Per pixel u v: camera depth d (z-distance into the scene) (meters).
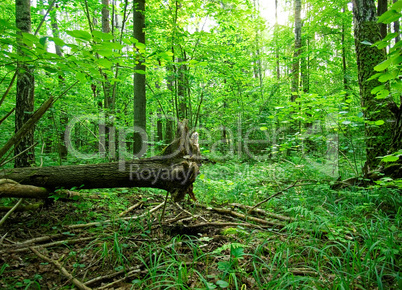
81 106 5.91
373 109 4.34
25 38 1.64
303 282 2.17
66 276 2.20
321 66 9.57
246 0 6.33
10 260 2.41
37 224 3.24
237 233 3.14
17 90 4.24
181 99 7.03
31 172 3.25
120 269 2.43
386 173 4.03
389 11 1.52
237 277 2.28
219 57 6.36
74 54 1.87
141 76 5.70
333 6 8.97
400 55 1.68
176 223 3.50
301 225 2.99
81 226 3.21
